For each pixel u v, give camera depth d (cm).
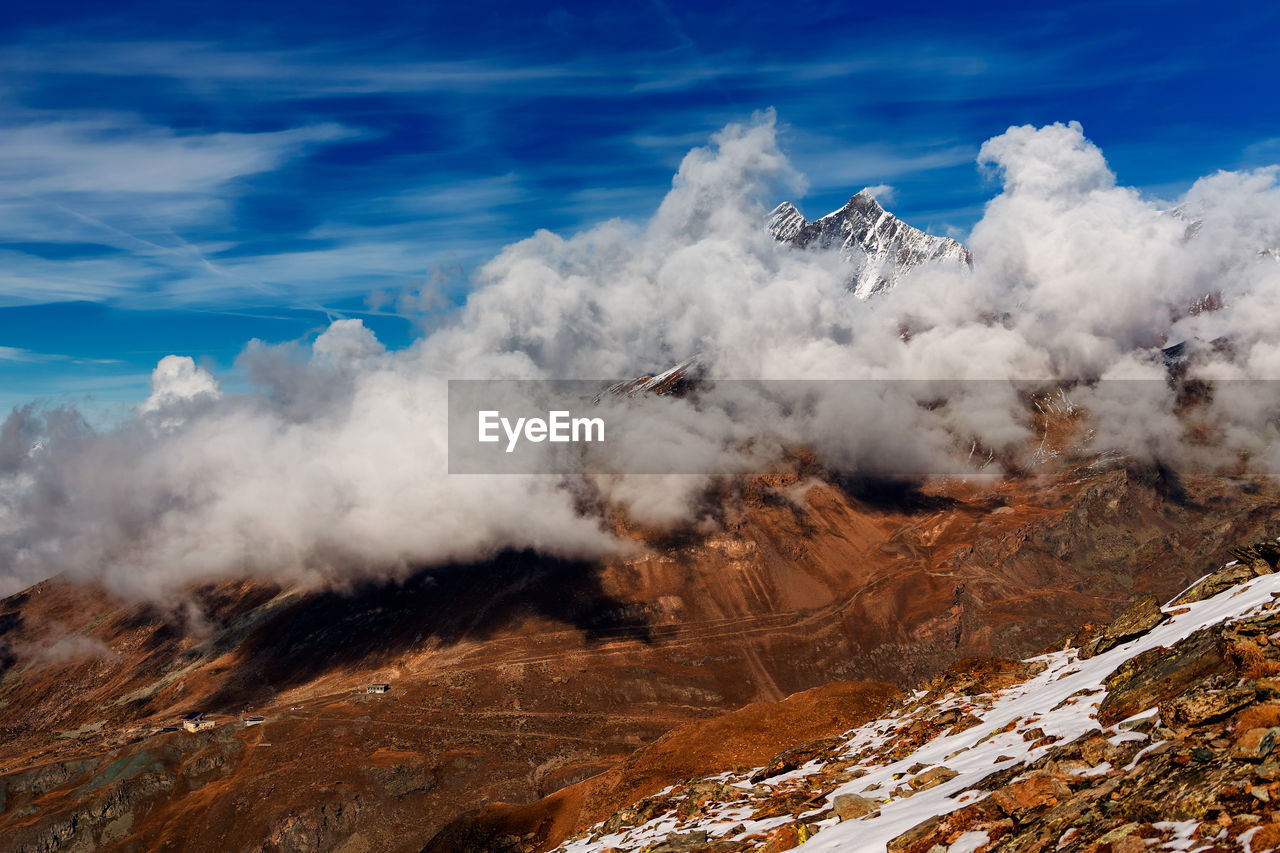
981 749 5194
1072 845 3073
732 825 5862
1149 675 4641
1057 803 3522
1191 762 3186
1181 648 4725
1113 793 3316
